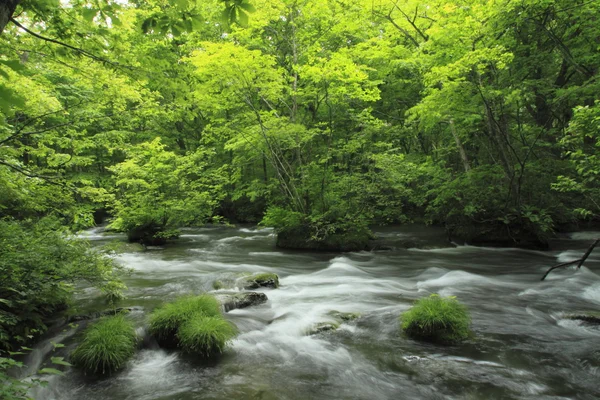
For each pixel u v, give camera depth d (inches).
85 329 234.5
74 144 305.9
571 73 556.4
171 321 226.7
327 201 593.6
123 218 605.9
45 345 211.3
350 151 574.9
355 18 629.0
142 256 521.7
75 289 317.7
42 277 206.4
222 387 180.1
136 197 606.2
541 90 518.9
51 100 278.5
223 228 880.9
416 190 744.3
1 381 120.7
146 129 908.0
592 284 352.5
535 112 641.0
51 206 259.4
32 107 267.3
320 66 513.0
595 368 191.6
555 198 562.9
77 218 258.5
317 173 598.5
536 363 198.5
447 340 224.7
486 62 459.2
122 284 254.1
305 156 666.2
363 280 386.6
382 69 730.8
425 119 562.9
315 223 574.2
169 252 562.3
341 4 651.5
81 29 169.8
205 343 209.9
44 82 290.5
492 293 330.3
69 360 197.0
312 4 602.9
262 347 222.7
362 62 709.3
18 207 256.1
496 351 212.7
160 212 608.7
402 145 1008.9
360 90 525.3
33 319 209.8
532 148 556.4
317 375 190.9
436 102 512.1
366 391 175.9
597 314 253.8
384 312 278.7
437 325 230.5
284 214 597.9
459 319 236.2
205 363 203.6
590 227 673.6
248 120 546.3
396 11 632.4
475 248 560.1
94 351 193.6
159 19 108.8
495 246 566.6
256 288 345.1
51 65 225.0
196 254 546.9
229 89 499.5
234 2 88.3
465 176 608.7
